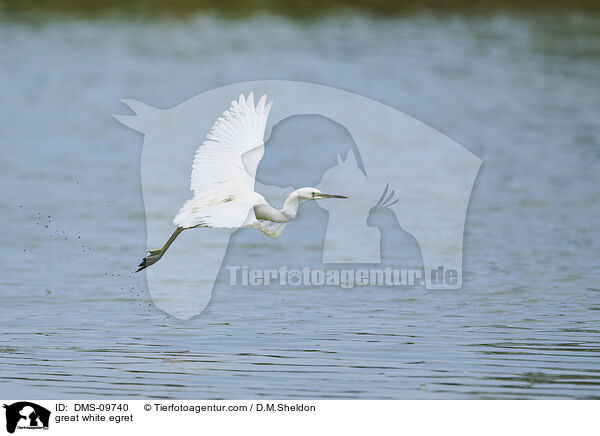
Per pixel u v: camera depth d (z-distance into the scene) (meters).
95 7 42.56
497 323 12.52
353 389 10.11
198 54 35.59
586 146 25.22
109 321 12.61
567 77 33.25
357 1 43.22
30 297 13.67
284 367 10.77
